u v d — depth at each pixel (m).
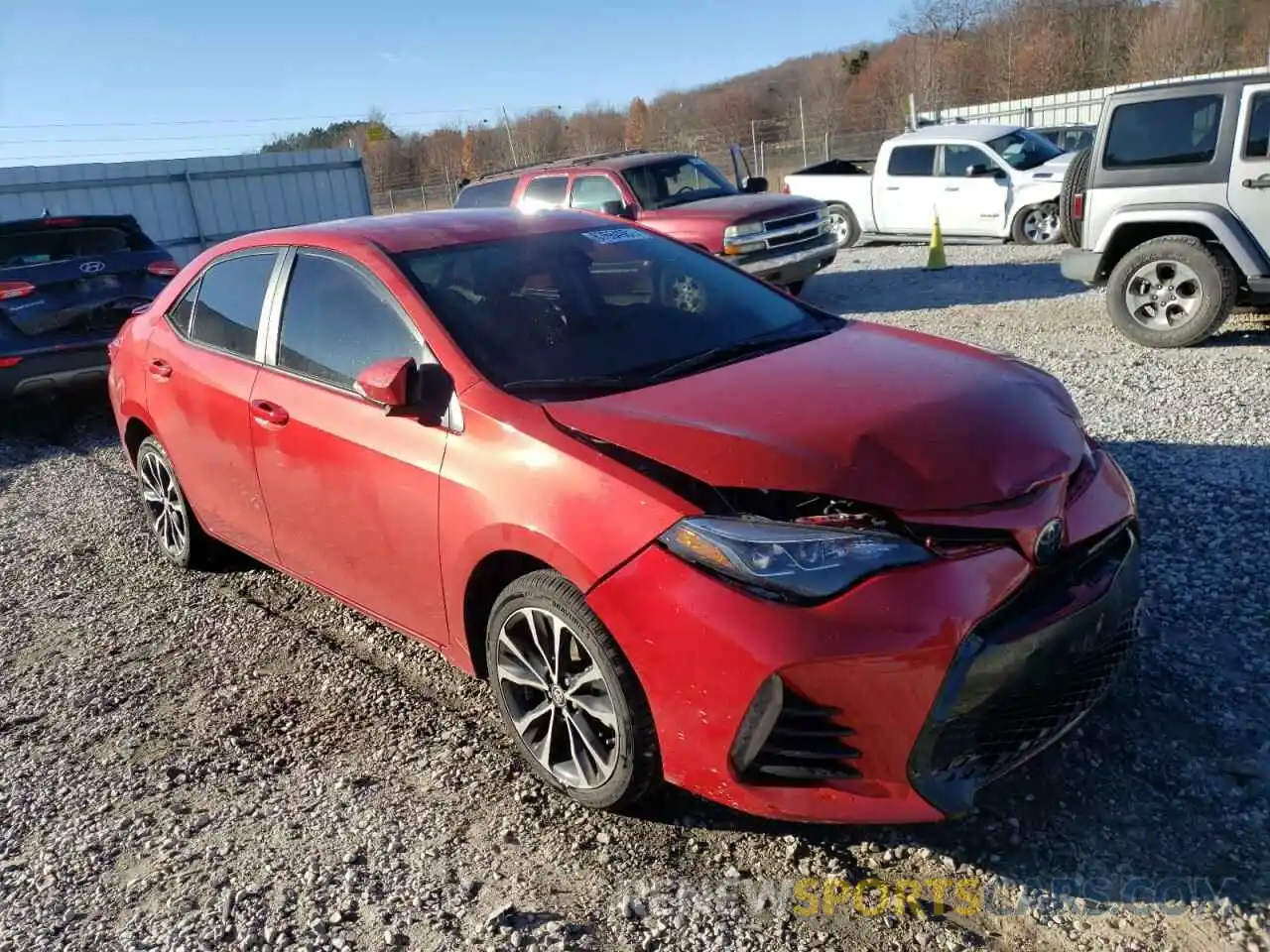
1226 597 4.07
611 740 3.06
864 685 2.59
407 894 2.91
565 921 2.75
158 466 5.37
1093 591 2.91
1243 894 2.65
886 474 2.80
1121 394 7.11
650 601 2.76
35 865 3.19
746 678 2.63
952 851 2.91
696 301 4.16
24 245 8.91
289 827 3.27
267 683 4.23
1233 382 7.13
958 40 55.62
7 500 7.04
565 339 3.71
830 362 3.54
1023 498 2.85
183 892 3.00
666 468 2.88
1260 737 3.23
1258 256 7.92
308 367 4.07
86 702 4.18
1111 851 2.85
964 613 2.64
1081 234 8.90
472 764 3.54
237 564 5.54
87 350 8.38
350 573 3.99
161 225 19.69
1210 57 43.03
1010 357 3.81
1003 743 2.80
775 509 2.75
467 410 3.34
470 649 3.53
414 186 49.47
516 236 4.26
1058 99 29.75
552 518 2.98
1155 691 3.51
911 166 16.62
